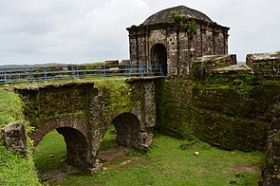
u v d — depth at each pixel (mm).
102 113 20172
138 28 28172
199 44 26516
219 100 22281
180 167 19172
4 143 7777
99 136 19906
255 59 20781
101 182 17953
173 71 26406
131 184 17312
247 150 20797
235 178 16953
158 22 27125
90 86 19234
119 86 21750
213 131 22688
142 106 23984
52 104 17547
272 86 19703
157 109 26734
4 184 6102
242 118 21047
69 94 18438
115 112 21406
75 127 18828
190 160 20250
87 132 19516
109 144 25516
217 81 22594
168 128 25969
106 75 23266
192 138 24094
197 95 23797
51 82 17953
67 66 22188
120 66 27703
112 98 21109
